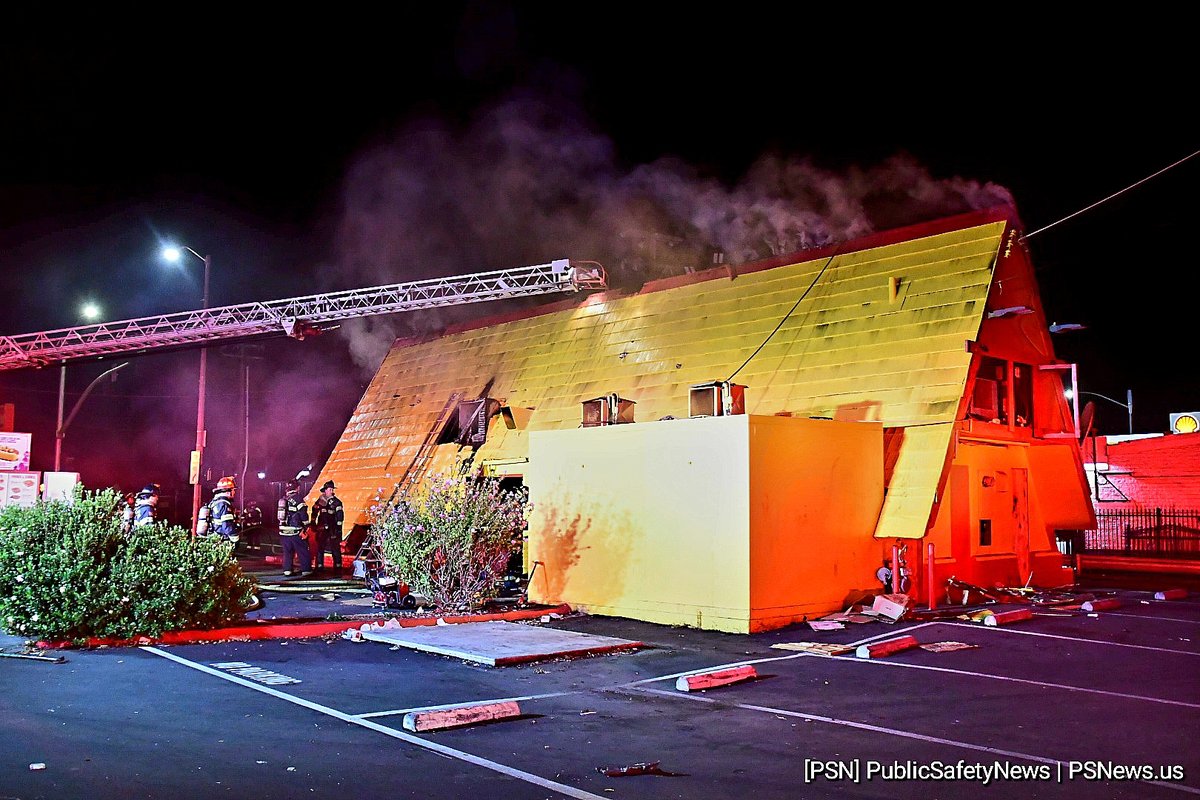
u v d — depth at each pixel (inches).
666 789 234.2
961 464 641.0
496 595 595.2
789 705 330.3
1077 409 686.5
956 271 633.0
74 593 419.2
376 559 625.6
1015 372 685.3
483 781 237.5
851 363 642.2
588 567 589.0
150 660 393.7
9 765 238.5
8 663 378.3
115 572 431.5
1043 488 724.7
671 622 535.8
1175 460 1302.9
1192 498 1275.8
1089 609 585.6
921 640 474.9
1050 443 703.1
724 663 411.8
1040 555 712.4
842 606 549.6
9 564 415.2
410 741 274.1
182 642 445.1
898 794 232.7
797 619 523.2
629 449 574.6
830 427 556.7
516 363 917.2
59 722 284.4
